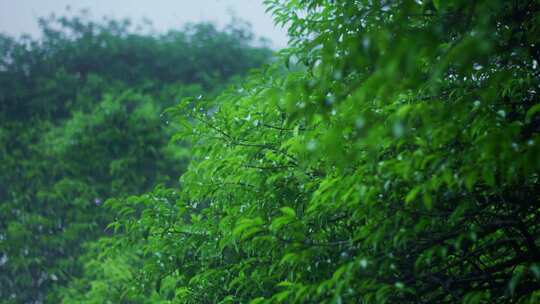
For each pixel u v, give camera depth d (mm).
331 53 2715
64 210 13688
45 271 13141
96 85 16312
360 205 3527
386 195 3586
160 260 5469
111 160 13930
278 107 4359
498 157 2871
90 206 13469
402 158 3320
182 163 14227
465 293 3768
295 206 4367
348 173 3561
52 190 13742
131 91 15750
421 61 3412
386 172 3266
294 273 4066
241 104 4648
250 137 4621
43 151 14406
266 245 4055
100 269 11094
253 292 4629
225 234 4688
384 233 3383
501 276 3748
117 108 14367
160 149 14086
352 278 3336
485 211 3693
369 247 3818
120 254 10141
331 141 2787
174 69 17734
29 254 13172
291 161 4496
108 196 13680
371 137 2615
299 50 4562
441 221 3791
